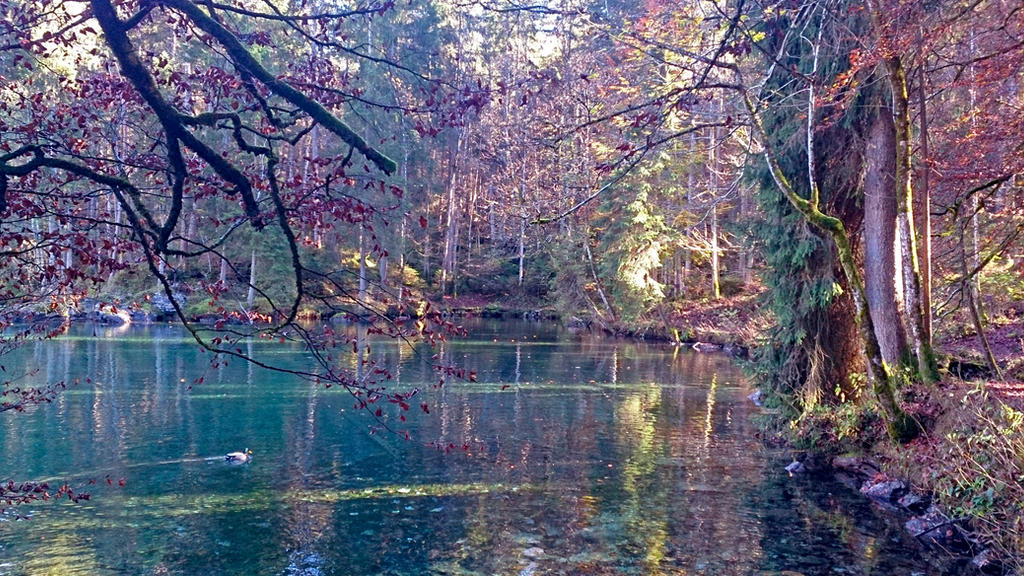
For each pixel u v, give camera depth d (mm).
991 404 9453
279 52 4906
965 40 11359
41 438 12695
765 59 12008
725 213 33844
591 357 26078
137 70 3941
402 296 5074
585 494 10133
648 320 34219
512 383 19766
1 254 4383
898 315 12180
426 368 21484
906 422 10336
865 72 11344
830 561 7773
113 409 15109
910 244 11344
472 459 11945
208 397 16562
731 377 21656
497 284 47688
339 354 22938
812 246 12844
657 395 18328
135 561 7719
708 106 15992
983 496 7898
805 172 13117
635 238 32031
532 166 36688
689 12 8727
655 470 11414
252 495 9945
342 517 9125
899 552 8000
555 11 5984
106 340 26016
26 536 8383
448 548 8148
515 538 8469
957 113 14641
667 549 8141
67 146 4664
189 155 5574
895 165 12203
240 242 26953
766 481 10820
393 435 13430
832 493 10258
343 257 33750
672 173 31344
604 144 22984
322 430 13711
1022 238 14500
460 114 4469
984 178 12070
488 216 52625
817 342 13281
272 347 24609
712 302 35906
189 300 32656
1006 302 20656
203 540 8328
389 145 34875
